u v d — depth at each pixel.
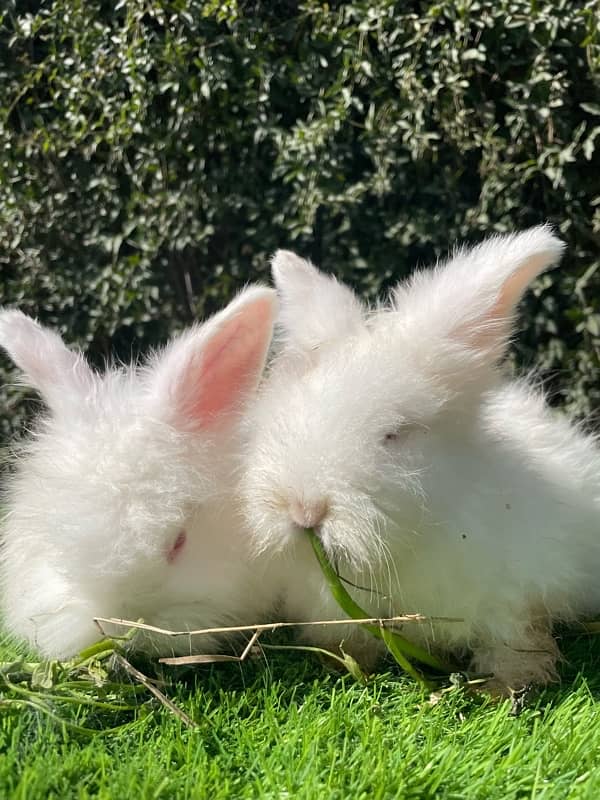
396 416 0.29
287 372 0.33
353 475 0.28
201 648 0.32
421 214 0.58
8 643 0.36
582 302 0.55
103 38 0.59
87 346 0.63
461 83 0.53
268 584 0.34
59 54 0.61
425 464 0.29
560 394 0.58
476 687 0.31
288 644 0.34
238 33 0.57
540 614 0.33
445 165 0.58
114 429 0.31
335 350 0.32
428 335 0.30
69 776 0.24
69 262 0.64
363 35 0.55
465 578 0.31
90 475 0.29
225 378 0.33
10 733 0.27
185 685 0.31
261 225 0.61
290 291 0.35
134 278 0.62
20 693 0.28
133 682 0.31
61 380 0.34
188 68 0.59
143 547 0.29
